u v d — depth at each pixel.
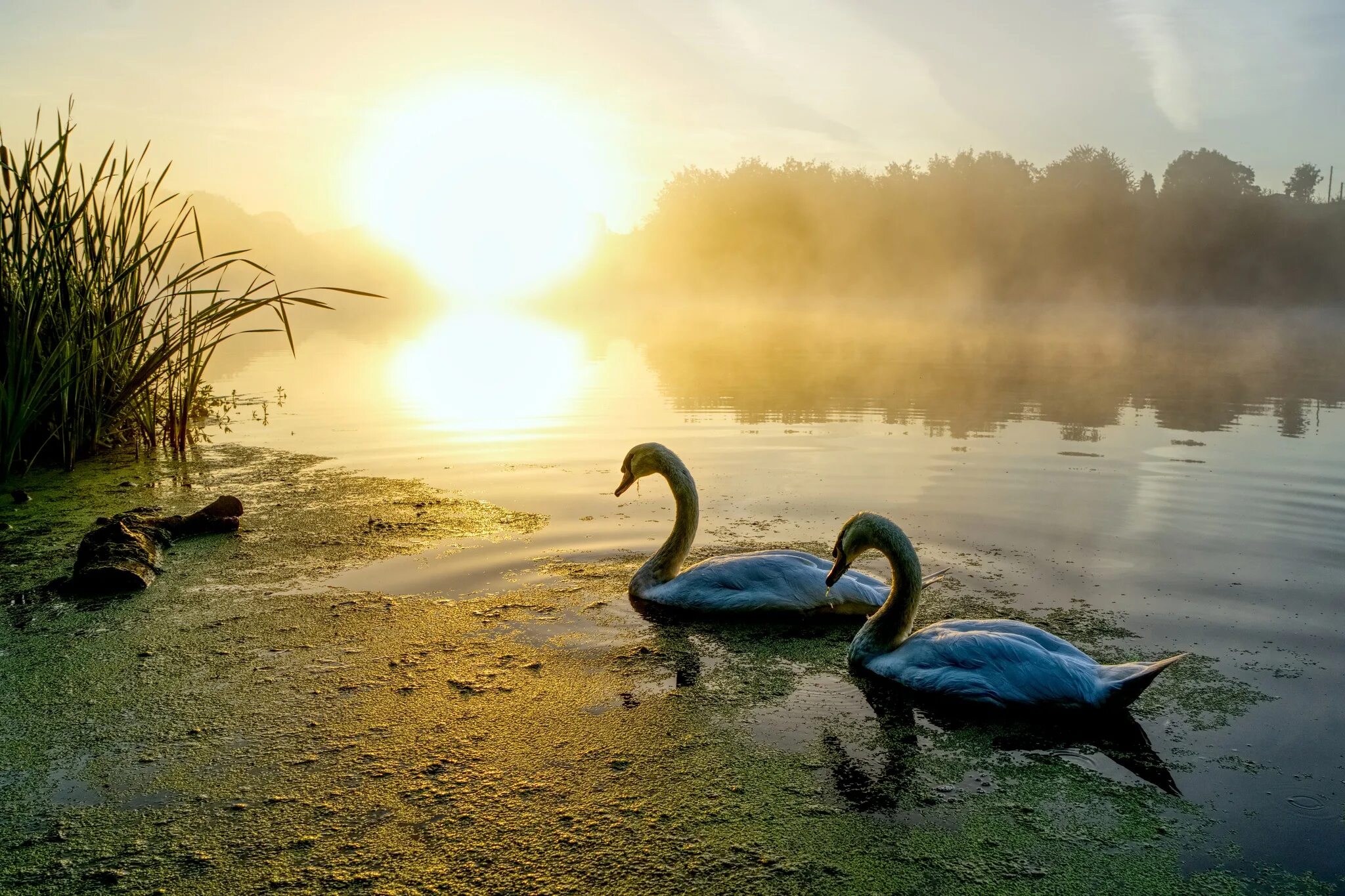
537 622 6.14
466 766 4.39
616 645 5.77
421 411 14.61
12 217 9.00
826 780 4.27
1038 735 4.68
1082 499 8.97
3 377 9.48
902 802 4.09
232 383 18.03
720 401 15.80
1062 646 5.06
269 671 5.41
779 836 3.86
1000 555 7.31
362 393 16.75
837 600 6.19
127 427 11.84
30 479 9.92
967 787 4.21
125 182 10.52
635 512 8.67
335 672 5.39
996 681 4.87
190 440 12.05
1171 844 3.78
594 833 3.88
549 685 5.23
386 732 4.71
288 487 9.69
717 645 5.80
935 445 11.74
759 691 5.17
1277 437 12.30
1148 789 4.18
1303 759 4.40
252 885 3.57
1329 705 4.91
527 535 8.00
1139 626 5.90
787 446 11.71
